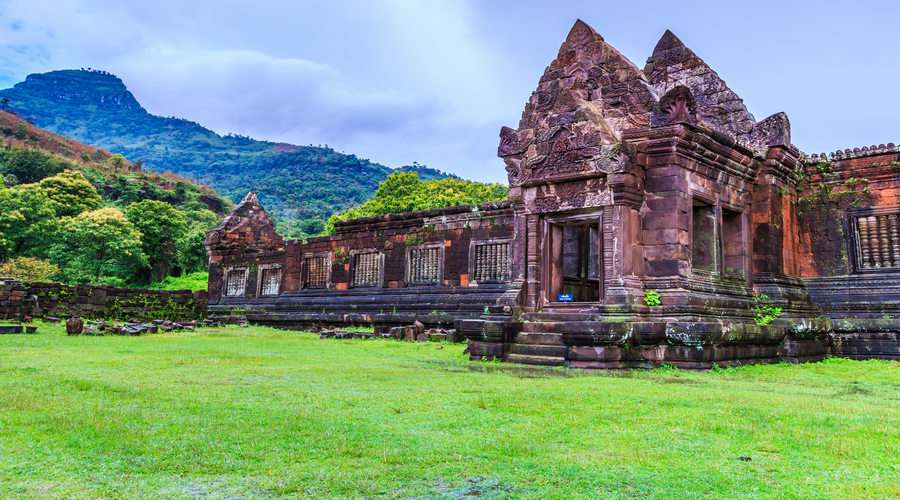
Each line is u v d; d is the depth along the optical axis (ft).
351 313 85.05
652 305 41.01
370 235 86.69
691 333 38.27
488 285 74.08
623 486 12.62
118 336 61.16
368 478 12.92
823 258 56.80
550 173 44.37
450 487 12.47
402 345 55.57
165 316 101.50
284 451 14.94
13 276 147.95
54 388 23.73
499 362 41.04
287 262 96.53
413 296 79.46
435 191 157.07
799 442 16.29
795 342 47.85
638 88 44.73
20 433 16.14
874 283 54.03
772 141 51.80
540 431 17.57
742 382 31.42
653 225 42.68
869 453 15.23
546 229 45.91
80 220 194.39
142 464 13.66
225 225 111.55
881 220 54.90
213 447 15.08
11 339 51.72
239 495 11.84
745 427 17.98
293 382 27.30
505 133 48.85
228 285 107.14
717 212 47.37
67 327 60.49
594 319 41.22
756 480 13.04
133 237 201.16
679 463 14.32
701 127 43.32
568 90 44.88
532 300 45.29
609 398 23.54
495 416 19.72
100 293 91.09
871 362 48.91
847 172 56.29
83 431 16.30
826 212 57.16
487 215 75.05
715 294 44.78
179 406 20.33
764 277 50.93
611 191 42.14
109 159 463.01
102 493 11.87
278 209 611.88
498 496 11.95
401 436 16.66
